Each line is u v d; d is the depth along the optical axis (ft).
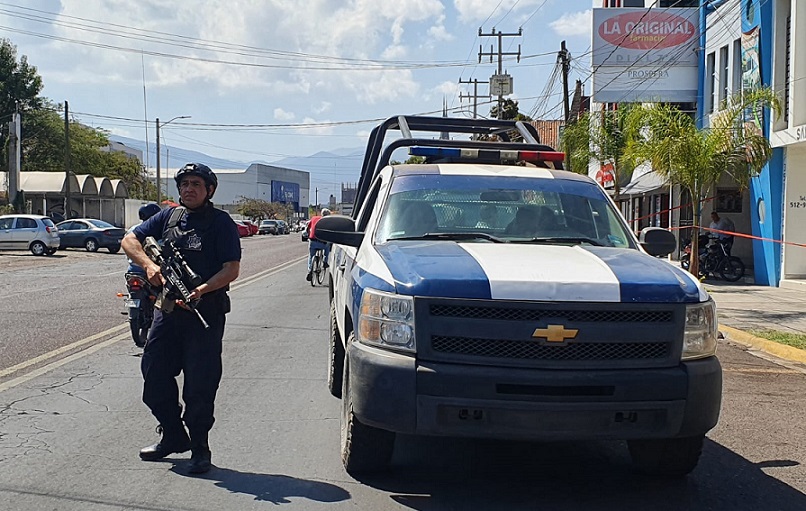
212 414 17.79
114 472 17.57
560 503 16.12
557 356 14.60
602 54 81.71
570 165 75.41
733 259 66.39
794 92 57.00
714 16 74.08
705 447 20.27
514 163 25.11
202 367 17.40
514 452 19.54
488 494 16.58
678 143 49.37
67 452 18.94
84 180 178.81
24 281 66.39
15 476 17.22
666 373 14.74
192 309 16.90
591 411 14.46
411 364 14.65
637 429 14.76
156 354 17.63
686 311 15.10
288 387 25.98
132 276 30.86
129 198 214.69
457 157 24.13
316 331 38.01
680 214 80.48
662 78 79.92
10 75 212.23
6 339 34.96
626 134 60.59
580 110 118.93
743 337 37.88
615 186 73.15
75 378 26.96
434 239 18.83
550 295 14.60
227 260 17.52
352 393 15.75
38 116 215.72
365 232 19.66
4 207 147.84
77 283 64.39
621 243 19.62
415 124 28.68
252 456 18.86
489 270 15.29
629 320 14.80
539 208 20.10
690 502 16.26
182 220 17.71
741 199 74.84
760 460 19.21
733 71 69.46
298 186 503.20
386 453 17.04
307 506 15.71
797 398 26.04
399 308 14.99
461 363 14.64
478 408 14.44
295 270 80.69
